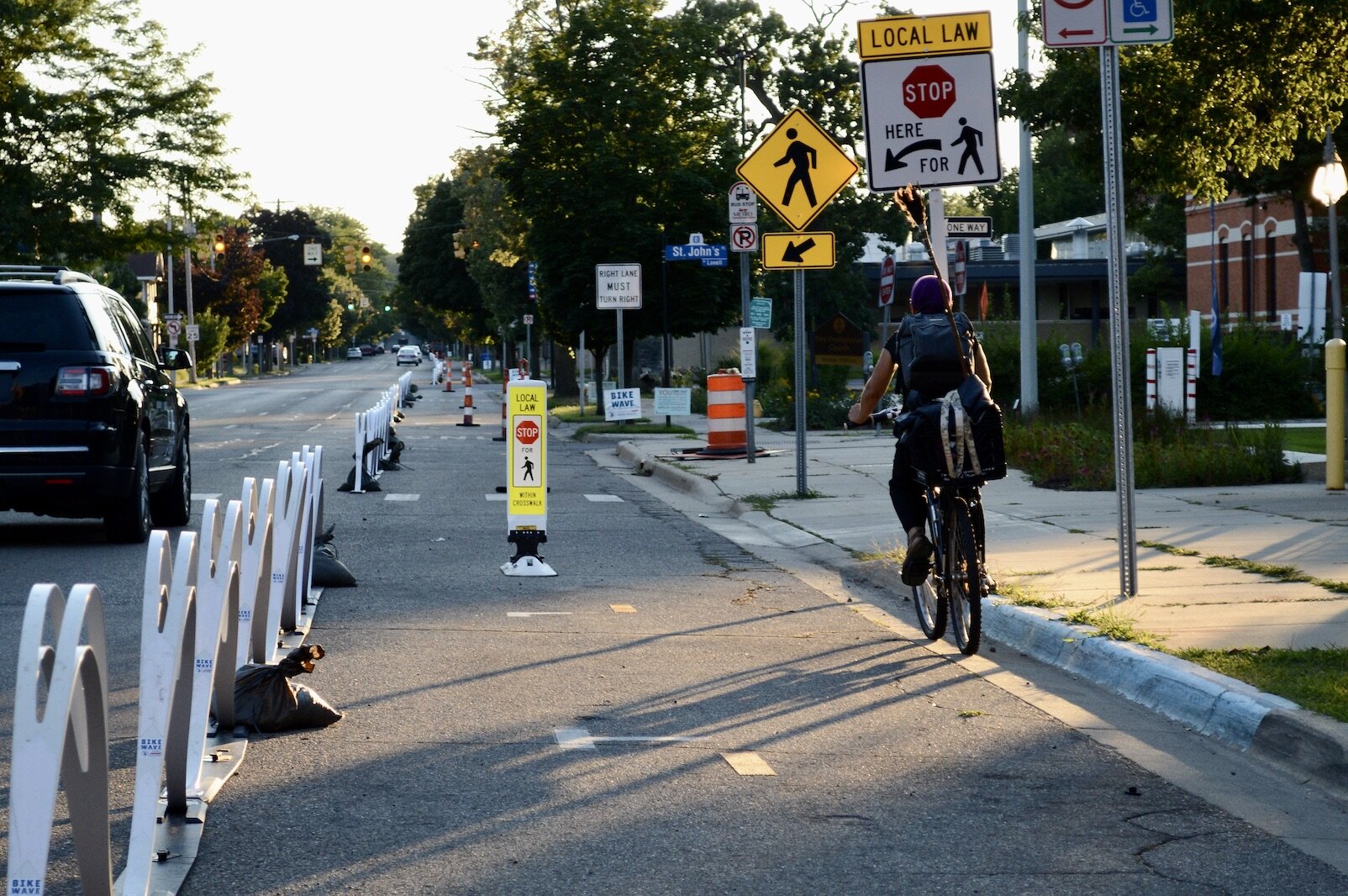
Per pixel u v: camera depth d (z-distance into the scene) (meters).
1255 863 7.43
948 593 13.10
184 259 122.12
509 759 9.26
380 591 16.22
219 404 80.56
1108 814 8.23
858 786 8.76
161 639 6.68
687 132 57.72
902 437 12.87
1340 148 43.78
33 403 19.30
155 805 6.61
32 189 51.28
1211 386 45.81
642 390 93.81
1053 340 47.31
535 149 56.72
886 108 16.42
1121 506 14.09
